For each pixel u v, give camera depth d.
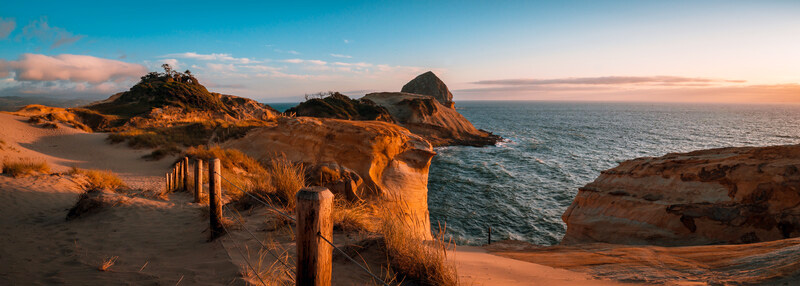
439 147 67.31
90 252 5.20
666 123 141.50
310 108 74.62
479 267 4.37
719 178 7.61
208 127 32.50
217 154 16.38
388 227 4.29
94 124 48.16
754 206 6.85
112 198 8.49
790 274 2.83
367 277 3.58
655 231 7.75
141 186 13.61
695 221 7.29
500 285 3.54
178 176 11.12
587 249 6.06
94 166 19.72
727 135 93.88
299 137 15.33
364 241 4.40
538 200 31.53
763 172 7.05
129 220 7.21
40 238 6.13
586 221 9.43
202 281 3.61
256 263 4.05
